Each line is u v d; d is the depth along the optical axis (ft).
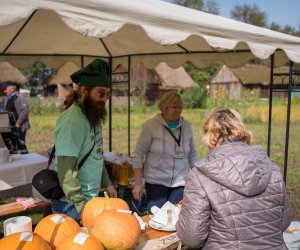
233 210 5.72
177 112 10.94
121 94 90.89
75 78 8.30
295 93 14.43
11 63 18.51
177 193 11.34
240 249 5.70
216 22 9.20
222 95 118.01
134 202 12.71
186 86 113.09
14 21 5.40
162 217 7.61
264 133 53.57
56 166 8.43
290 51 10.04
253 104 88.58
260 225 5.79
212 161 5.83
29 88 119.55
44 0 5.90
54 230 6.21
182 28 7.66
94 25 6.24
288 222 6.35
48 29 13.87
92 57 20.79
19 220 7.35
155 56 19.71
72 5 6.22
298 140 45.93
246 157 5.82
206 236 5.89
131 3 7.63
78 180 7.75
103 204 7.14
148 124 11.39
